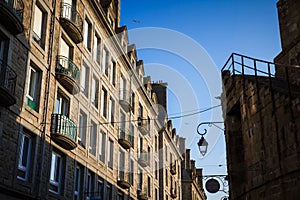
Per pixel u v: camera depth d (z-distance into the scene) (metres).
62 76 18.11
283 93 10.47
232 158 13.88
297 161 9.45
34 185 15.43
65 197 17.94
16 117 14.47
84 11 22.27
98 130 22.95
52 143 17.16
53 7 18.39
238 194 13.32
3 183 13.37
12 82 14.22
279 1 16.41
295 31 15.25
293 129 9.71
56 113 17.98
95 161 22.28
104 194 23.34
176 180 48.28
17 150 14.34
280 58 15.47
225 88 14.99
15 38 14.65
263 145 11.35
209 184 13.96
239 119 14.32
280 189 10.17
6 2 14.27
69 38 19.83
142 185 33.41
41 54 16.92
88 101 21.67
